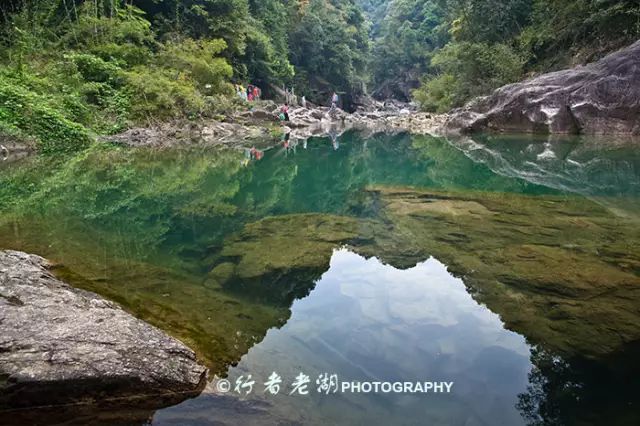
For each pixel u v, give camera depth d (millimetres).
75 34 13156
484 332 1871
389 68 46031
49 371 1472
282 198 5094
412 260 2748
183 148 10109
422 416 1387
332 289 2385
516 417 1365
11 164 7195
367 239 3209
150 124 11875
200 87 14938
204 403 1493
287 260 2822
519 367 1618
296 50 31828
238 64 21000
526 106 12461
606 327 1861
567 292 2193
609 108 10992
